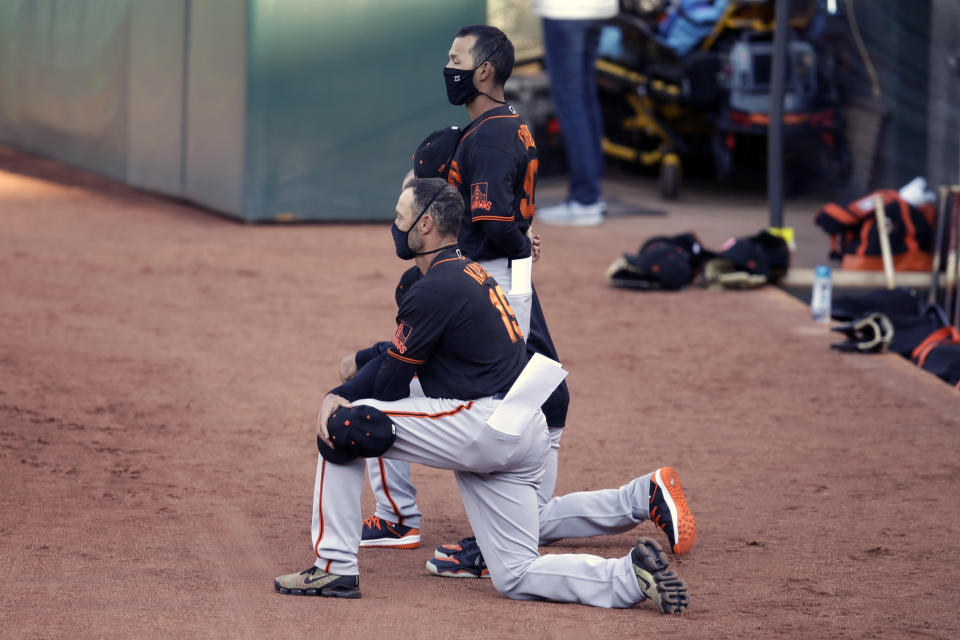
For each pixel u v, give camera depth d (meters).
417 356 15.30
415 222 15.53
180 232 51.44
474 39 17.52
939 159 47.69
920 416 27.31
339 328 35.25
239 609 15.73
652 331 35.78
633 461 23.69
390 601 16.23
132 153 63.00
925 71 48.75
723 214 59.50
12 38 72.69
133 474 22.20
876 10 52.94
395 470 18.88
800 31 58.69
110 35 63.62
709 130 65.56
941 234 40.19
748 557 18.30
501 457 15.42
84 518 19.69
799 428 26.28
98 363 30.41
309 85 53.84
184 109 58.47
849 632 15.15
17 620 15.09
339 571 16.30
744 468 23.34
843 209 42.62
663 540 19.42
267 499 21.09
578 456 24.02
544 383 15.66
